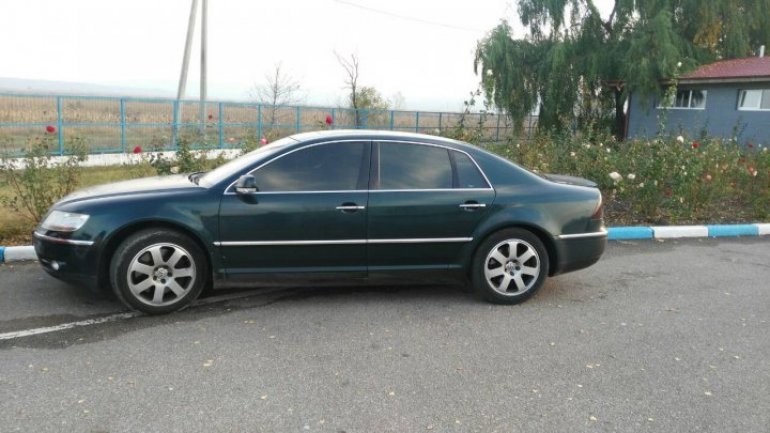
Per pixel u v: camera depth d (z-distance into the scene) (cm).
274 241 487
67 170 780
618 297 566
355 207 494
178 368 381
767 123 2042
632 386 375
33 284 547
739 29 2445
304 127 2450
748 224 910
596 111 2559
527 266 531
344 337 444
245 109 2247
